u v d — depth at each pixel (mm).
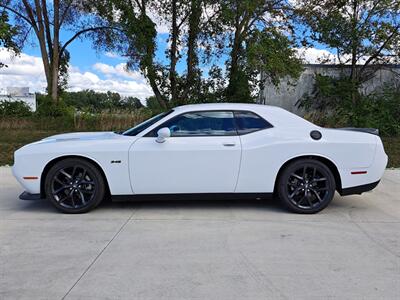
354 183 5000
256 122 5066
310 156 4977
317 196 5000
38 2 20203
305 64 17422
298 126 5074
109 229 4363
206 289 2924
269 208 5293
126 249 3744
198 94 19000
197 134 4973
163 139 4859
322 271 3256
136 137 4984
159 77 18656
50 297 2803
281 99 18016
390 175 7910
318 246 3848
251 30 17031
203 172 4891
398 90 16328
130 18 17422
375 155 5016
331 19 16109
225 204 5496
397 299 2785
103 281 3057
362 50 16188
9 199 5828
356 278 3127
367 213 5090
